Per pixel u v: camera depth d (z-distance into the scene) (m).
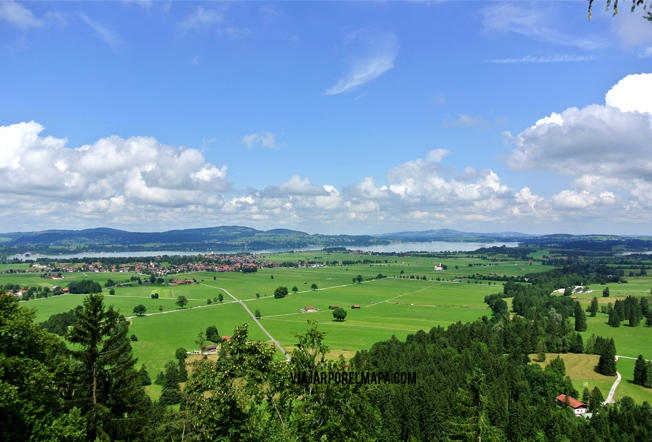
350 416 32.62
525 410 80.12
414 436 77.50
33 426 32.03
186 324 192.38
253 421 32.06
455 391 89.44
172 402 82.94
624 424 80.62
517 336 140.00
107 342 40.06
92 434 37.28
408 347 126.12
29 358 35.38
